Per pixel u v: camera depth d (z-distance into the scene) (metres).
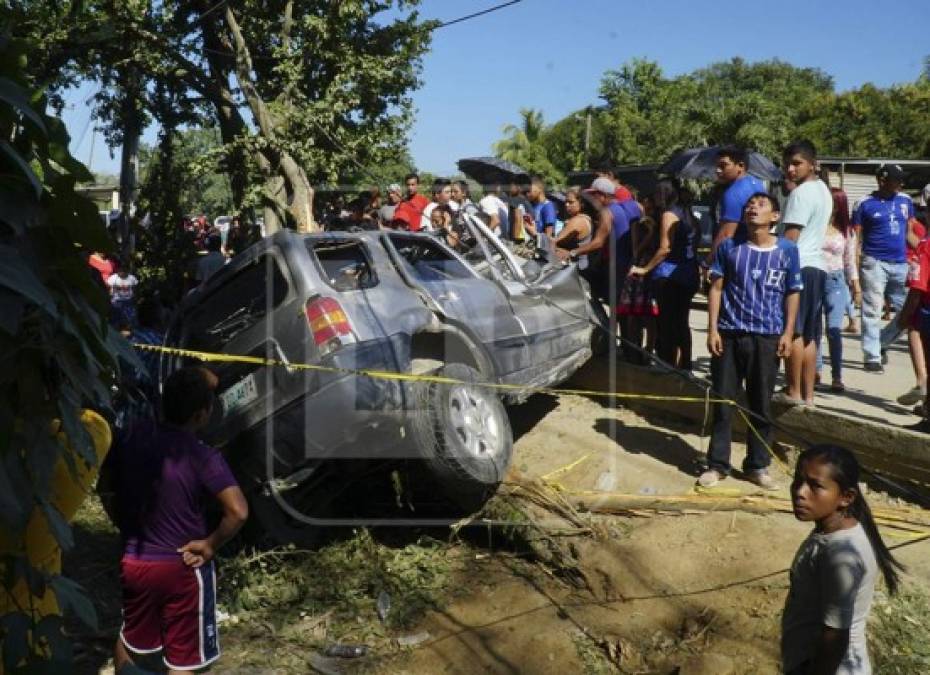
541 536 4.98
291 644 4.40
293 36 15.53
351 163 15.21
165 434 3.64
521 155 33.69
